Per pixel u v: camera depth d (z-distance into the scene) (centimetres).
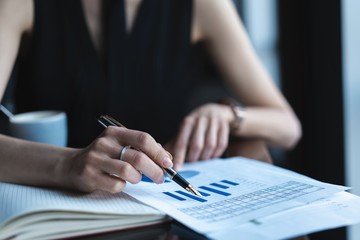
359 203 52
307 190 56
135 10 109
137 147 58
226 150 80
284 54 171
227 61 119
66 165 58
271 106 114
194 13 117
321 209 51
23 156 61
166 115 116
